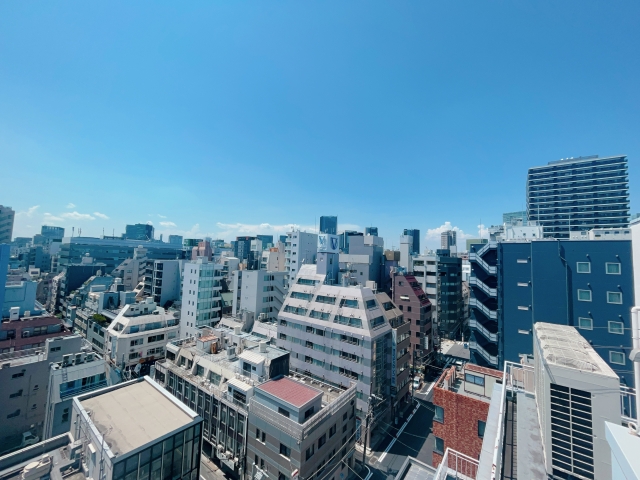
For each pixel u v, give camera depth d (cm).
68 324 7781
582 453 1030
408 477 2564
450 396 2555
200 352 4147
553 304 3491
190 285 6612
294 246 9150
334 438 2923
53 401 3145
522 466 1157
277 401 2775
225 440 3192
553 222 14300
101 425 2059
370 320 4034
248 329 6156
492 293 4419
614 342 3133
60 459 2122
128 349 5072
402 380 4675
